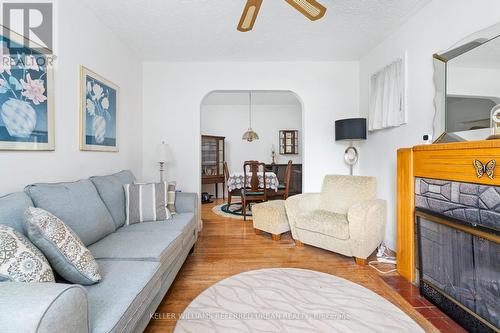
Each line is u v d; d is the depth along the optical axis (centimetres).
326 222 246
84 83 210
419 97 224
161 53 315
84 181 179
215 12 226
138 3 212
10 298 65
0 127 137
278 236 304
